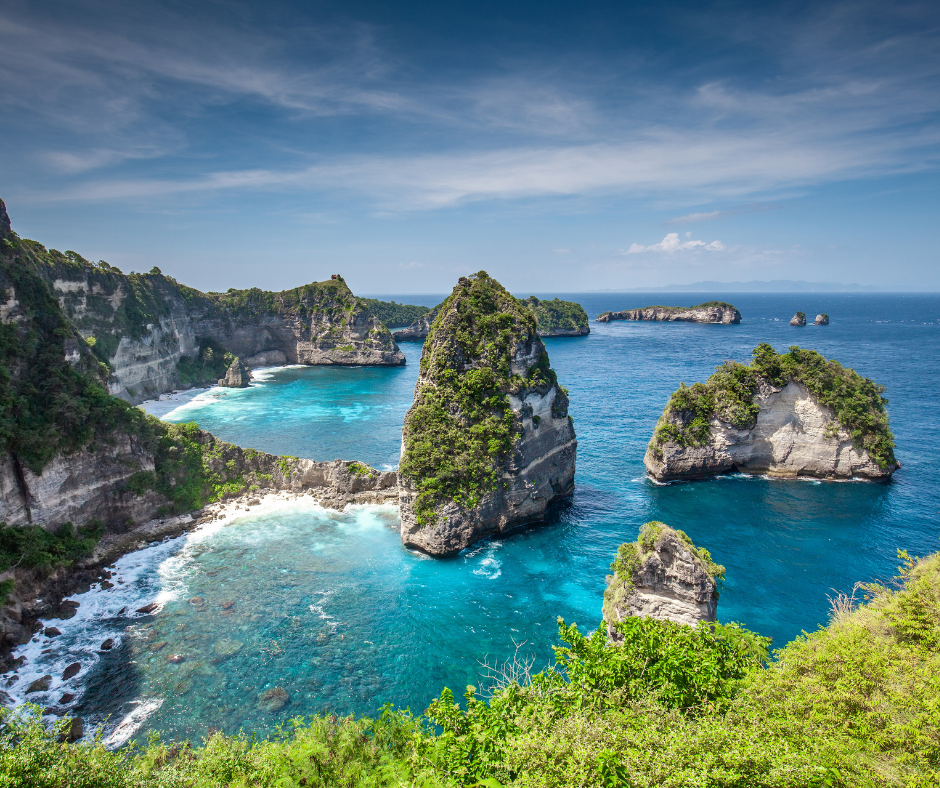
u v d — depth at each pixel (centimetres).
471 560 5153
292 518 6012
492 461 5506
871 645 2047
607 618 3809
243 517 6019
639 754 1582
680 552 3453
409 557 5209
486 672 3731
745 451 7162
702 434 6956
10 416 4522
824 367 6950
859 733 1702
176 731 3191
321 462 6712
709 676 2109
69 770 1712
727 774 1469
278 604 4441
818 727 1747
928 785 1459
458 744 1958
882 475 6781
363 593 4609
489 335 5884
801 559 5147
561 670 3700
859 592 4616
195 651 3859
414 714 3362
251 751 2211
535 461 5931
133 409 5772
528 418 5828
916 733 1606
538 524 5888
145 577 4809
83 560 4856
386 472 6706
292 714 3341
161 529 5569
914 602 2195
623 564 3650
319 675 3666
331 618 4266
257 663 3762
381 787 1977
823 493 6575
